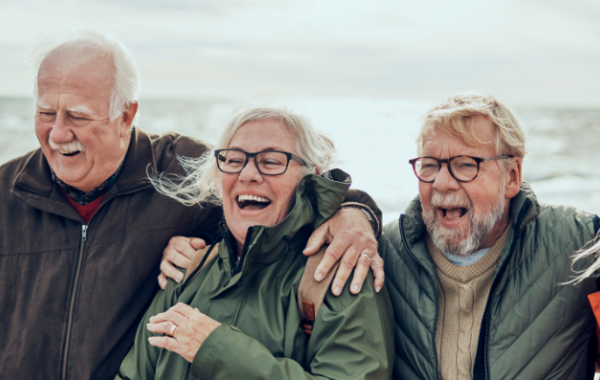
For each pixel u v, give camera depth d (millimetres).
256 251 1677
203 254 1927
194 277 1891
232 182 1785
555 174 13727
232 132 1806
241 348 1476
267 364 1453
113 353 1949
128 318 1989
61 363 1903
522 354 1581
